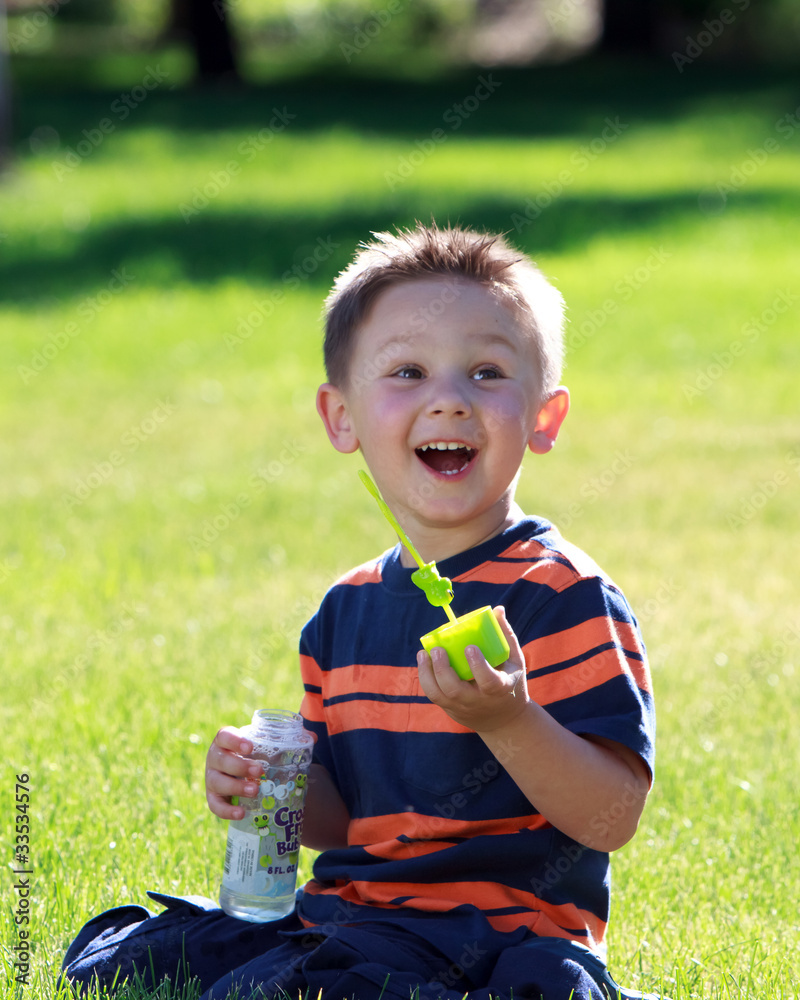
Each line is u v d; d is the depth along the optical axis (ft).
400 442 12.37
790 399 50.47
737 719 21.38
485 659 10.49
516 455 12.38
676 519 34.96
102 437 47.37
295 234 81.25
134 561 31.76
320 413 13.80
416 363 12.41
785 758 19.76
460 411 12.05
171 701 21.88
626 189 93.35
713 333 61.00
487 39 173.58
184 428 48.75
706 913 14.99
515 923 11.53
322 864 12.65
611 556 31.50
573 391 52.49
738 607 27.81
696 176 98.53
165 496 38.91
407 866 11.75
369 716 12.60
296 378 56.95
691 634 25.81
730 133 113.91
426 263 12.75
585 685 11.70
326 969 11.12
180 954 12.37
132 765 19.04
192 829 16.94
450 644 10.60
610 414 48.75
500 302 12.60
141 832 16.80
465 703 10.55
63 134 113.29
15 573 30.71
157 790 18.16
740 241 78.95
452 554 12.75
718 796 18.25
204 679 22.82
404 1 172.76
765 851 16.55
